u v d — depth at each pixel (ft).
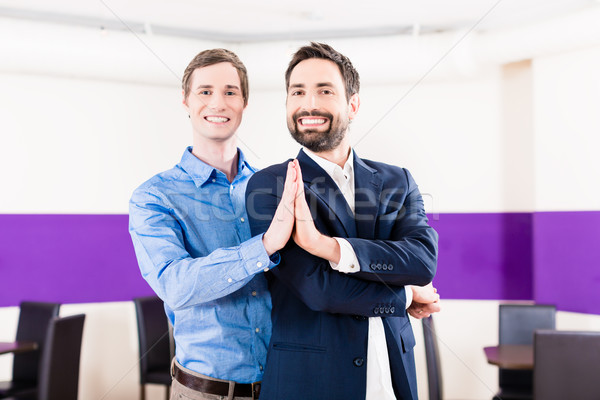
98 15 8.04
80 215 9.32
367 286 3.55
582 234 9.48
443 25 8.31
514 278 9.88
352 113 4.17
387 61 8.13
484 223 9.78
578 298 9.56
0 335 8.82
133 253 9.49
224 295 3.44
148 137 9.33
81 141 9.23
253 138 6.96
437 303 4.18
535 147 9.66
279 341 3.59
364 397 3.47
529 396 8.63
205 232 3.91
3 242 9.12
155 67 8.34
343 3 7.73
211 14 7.72
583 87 9.16
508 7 8.34
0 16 7.98
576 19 8.21
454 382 9.72
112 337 9.25
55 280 9.22
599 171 9.19
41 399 7.36
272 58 7.32
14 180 9.15
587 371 6.91
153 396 9.15
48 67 8.36
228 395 3.67
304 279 3.55
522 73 9.50
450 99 9.46
